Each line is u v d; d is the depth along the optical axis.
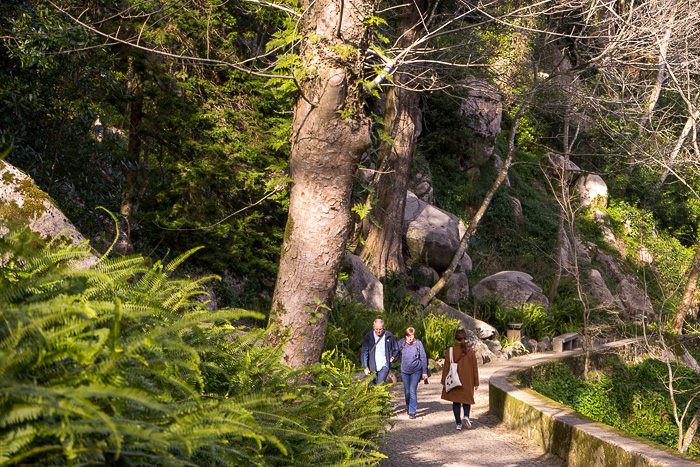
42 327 1.49
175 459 1.49
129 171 11.09
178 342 1.97
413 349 9.66
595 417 14.87
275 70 5.30
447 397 8.95
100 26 8.66
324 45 4.93
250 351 3.48
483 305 21.19
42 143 8.45
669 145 16.27
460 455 7.52
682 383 18.00
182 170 11.16
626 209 35.50
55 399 1.19
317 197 5.02
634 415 16.80
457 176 29.19
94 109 10.12
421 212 22.30
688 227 38.19
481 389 12.50
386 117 17.94
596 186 34.56
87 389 1.25
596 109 17.45
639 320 23.77
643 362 18.53
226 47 11.59
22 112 8.01
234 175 11.57
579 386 15.51
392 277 18.62
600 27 14.94
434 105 27.41
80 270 1.71
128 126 11.24
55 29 7.61
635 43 14.22
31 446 1.26
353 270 15.84
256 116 11.62
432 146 28.28
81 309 1.54
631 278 30.98
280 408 2.94
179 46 11.60
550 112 18.89
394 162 18.66
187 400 1.90
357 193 16.42
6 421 1.17
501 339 19.31
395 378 12.95
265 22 12.17
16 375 1.32
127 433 1.33
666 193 36.84
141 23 10.00
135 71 10.59
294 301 5.06
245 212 12.03
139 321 1.91
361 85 5.04
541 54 17.33
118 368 1.58
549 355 17.52
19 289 1.62
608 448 6.28
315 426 3.49
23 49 7.36
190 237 11.17
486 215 28.95
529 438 8.32
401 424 9.12
